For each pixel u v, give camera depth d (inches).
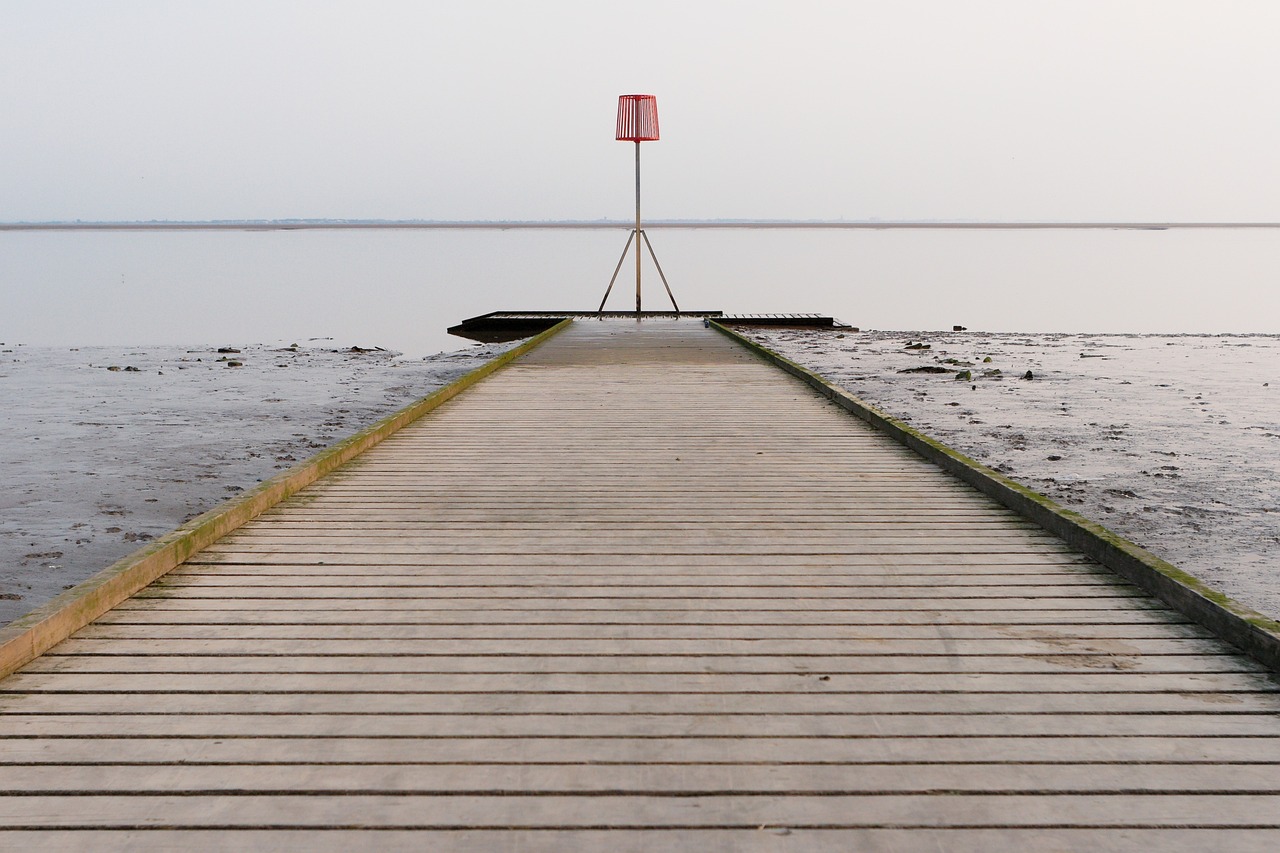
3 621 156.2
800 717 97.6
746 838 78.4
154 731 94.2
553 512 174.1
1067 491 237.0
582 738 93.3
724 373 371.2
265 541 155.9
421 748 91.4
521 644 115.0
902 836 78.7
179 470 263.9
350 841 77.7
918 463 214.8
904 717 97.7
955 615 124.5
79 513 220.2
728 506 178.2
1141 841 78.1
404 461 217.2
